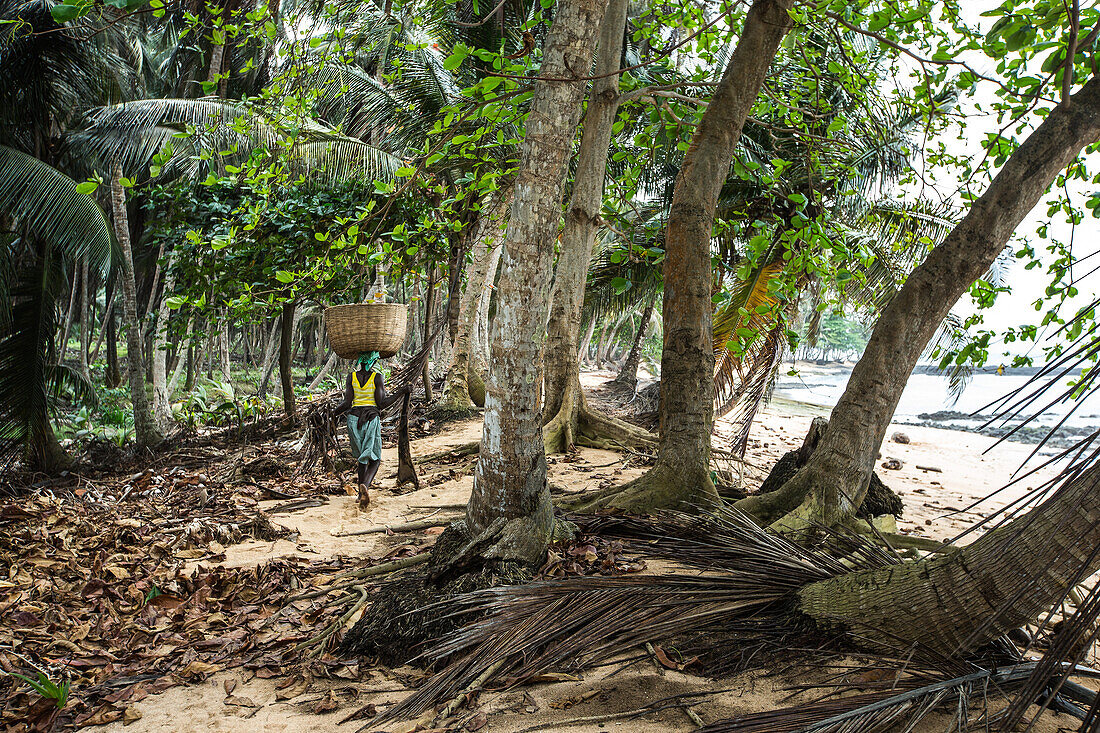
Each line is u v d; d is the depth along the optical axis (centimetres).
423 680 326
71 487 877
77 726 304
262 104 965
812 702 260
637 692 295
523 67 614
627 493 546
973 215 468
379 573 475
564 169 404
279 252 1055
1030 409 2488
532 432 411
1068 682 262
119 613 436
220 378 2650
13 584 466
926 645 282
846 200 1118
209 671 347
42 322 1095
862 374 493
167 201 1198
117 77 1644
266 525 589
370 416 716
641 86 876
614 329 4328
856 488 489
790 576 352
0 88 1159
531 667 313
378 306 725
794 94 822
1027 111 535
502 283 404
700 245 552
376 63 1866
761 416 1878
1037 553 253
